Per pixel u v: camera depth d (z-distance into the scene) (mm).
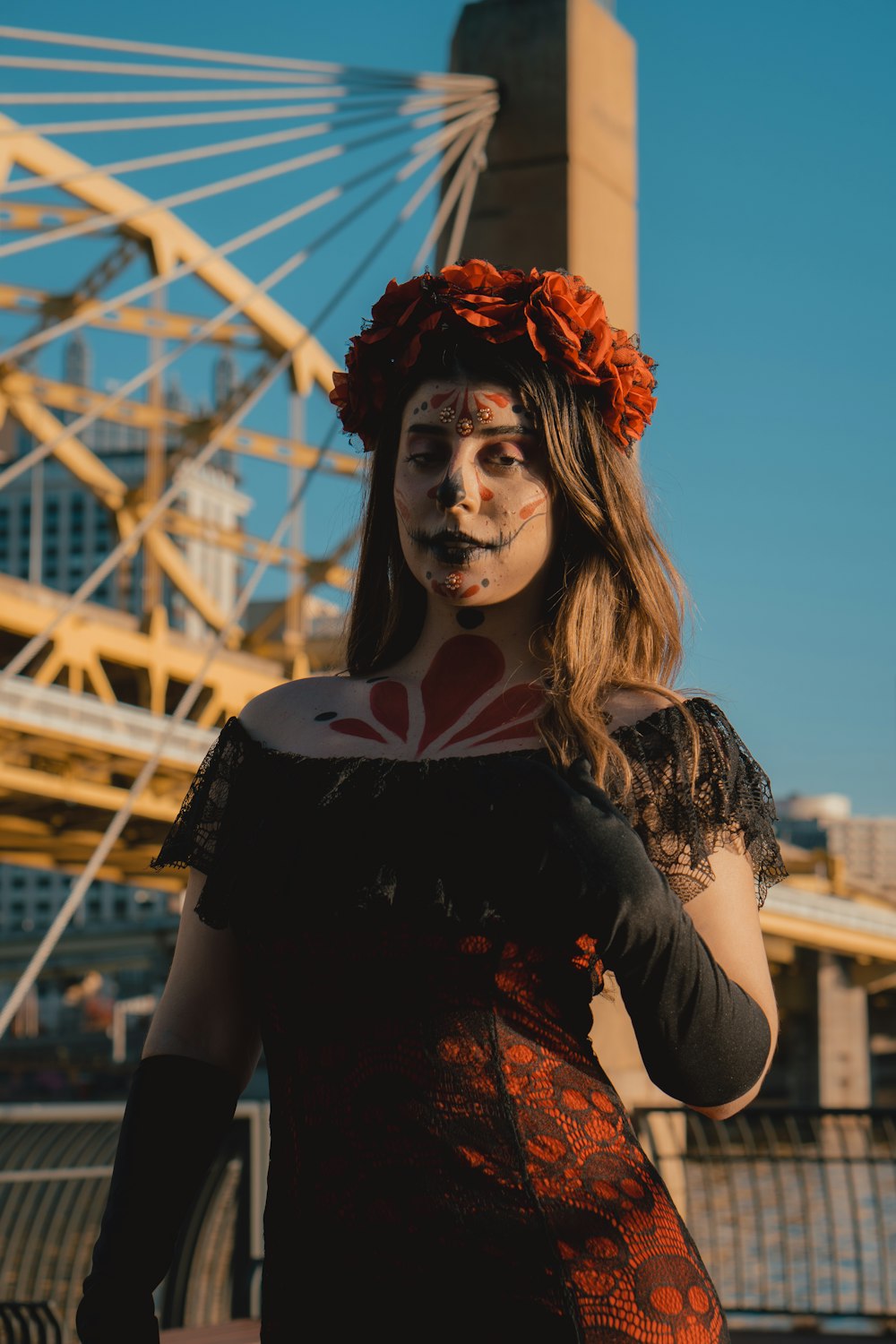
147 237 43812
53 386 49062
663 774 1387
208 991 1524
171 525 51188
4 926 128375
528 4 6168
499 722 1433
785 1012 54500
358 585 1755
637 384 1570
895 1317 6230
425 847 1316
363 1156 1307
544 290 1523
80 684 35625
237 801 1487
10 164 38094
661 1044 1291
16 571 124125
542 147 6070
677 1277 1291
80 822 33719
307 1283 1315
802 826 84625
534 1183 1277
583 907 1246
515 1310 1245
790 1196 14039
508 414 1506
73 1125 5613
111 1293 1386
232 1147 5598
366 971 1325
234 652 40969
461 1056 1300
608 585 1505
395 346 1587
